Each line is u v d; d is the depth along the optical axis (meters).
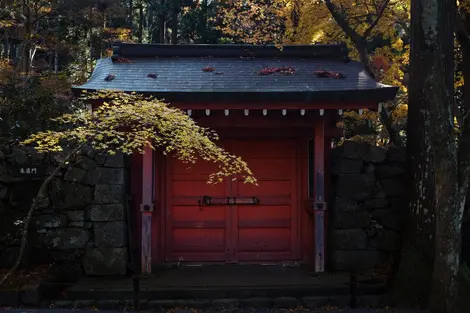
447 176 4.91
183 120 4.60
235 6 14.93
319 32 11.77
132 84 6.20
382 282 6.07
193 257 7.13
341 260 6.57
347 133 13.67
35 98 9.20
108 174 6.40
